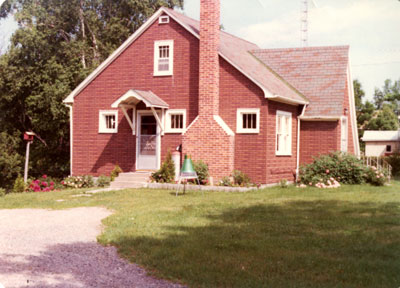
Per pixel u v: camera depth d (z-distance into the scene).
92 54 27.88
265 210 10.20
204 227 8.32
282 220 9.02
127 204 11.29
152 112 17.27
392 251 6.72
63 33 28.41
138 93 16.11
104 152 18.02
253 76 15.52
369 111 42.25
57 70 25.64
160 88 17.23
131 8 27.95
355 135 21.11
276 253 6.57
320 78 18.58
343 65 18.75
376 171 16.20
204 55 15.97
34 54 26.03
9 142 27.22
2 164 25.84
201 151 15.71
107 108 18.05
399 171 22.17
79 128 18.47
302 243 7.16
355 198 12.25
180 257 6.34
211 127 15.60
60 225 8.55
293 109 17.38
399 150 37.31
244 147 15.66
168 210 10.26
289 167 17.20
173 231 7.98
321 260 6.25
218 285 5.30
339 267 5.96
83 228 8.31
